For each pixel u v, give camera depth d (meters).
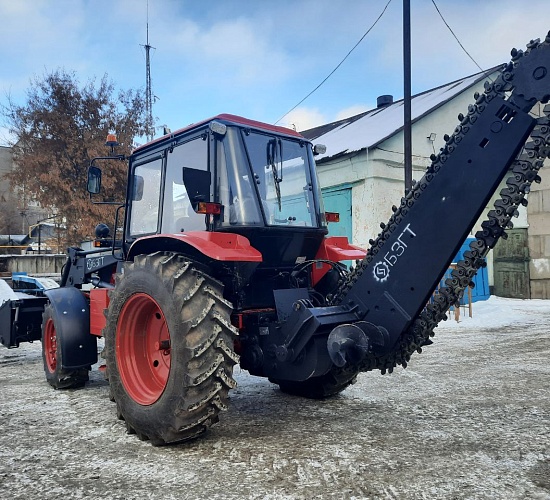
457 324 9.20
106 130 16.31
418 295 2.98
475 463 2.77
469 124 2.82
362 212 12.42
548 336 7.79
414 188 3.03
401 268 3.06
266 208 3.62
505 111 2.73
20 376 5.48
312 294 3.92
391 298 3.09
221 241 3.15
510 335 7.93
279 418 3.70
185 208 3.69
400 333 3.05
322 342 3.14
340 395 4.36
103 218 15.37
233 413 3.84
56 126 15.72
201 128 3.59
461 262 2.91
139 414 3.20
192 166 3.66
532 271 14.09
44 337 5.00
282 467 2.73
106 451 3.03
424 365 5.66
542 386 4.62
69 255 5.54
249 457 2.89
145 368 3.48
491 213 2.77
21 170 15.98
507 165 2.70
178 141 3.81
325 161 13.30
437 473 2.64
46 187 15.84
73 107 16.06
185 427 2.99
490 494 2.38
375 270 3.19
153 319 3.54
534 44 2.63
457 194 2.84
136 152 4.31
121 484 2.54
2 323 5.65
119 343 3.49
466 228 2.82
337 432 3.35
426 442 3.13
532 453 2.93
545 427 3.42
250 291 3.69
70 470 2.73
